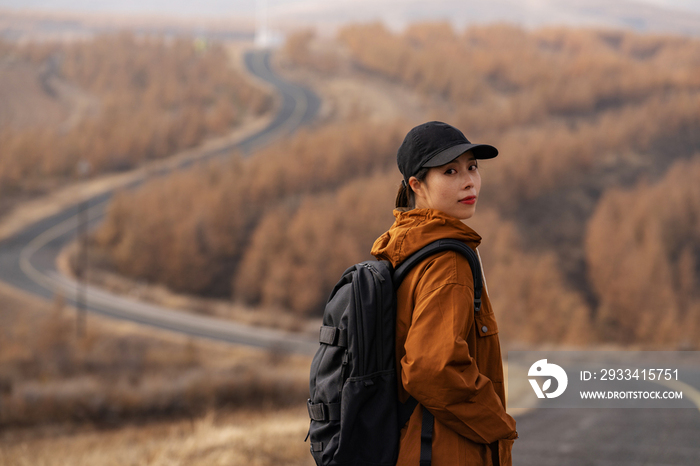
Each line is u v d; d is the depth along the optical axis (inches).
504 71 6875.0
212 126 5132.9
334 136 3902.6
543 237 3437.5
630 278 2652.6
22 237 2746.1
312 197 3302.2
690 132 4719.5
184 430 398.0
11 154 3676.2
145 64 7076.8
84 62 7258.9
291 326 1630.2
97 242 2778.1
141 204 2832.2
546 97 5792.3
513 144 4074.8
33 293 1868.8
